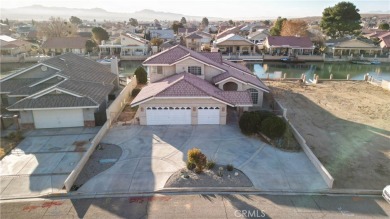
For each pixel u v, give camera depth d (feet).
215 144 74.38
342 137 81.66
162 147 72.90
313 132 84.89
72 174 57.62
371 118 97.50
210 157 67.72
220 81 99.86
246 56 243.60
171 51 109.40
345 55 253.65
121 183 58.13
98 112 90.27
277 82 152.46
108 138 77.97
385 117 98.37
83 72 116.98
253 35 323.16
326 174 58.03
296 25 299.58
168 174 61.05
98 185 57.52
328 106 110.32
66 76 103.65
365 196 55.01
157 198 53.78
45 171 63.72
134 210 50.60
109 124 85.15
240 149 71.87
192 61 102.63
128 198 53.83
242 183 57.67
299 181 58.90
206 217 48.80
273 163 65.57
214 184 57.16
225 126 85.61
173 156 68.49
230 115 94.68
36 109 83.46
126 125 86.74
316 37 282.56
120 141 76.28
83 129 86.28
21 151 72.69
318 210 50.75
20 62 234.17
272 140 75.36
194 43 296.92
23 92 98.78
